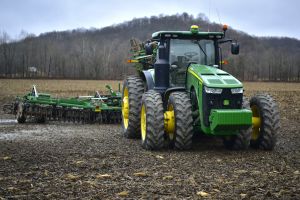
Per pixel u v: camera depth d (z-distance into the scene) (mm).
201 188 5523
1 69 87125
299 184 5668
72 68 88812
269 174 6285
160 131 8336
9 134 10953
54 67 92625
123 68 86125
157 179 6027
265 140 8312
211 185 5672
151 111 8367
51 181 5879
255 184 5703
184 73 9297
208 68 8656
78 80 52688
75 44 126812
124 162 7195
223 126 7574
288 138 10344
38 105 13523
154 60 10602
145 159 7484
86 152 8195
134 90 10164
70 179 5973
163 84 9250
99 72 84375
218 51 9539
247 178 6066
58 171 6527
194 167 6836
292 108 19250
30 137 10375
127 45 112062
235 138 8352
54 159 7461
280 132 11547
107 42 129000
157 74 9266
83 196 5160
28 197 5102
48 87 36844
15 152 8164
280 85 46844
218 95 7883
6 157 7523
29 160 7375
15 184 5707
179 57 9359
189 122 8172
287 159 7461
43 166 6871
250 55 107500
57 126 12914
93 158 7582
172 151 8320
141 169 6688
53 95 27953
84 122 13711
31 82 44844
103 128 12406
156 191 5371
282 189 5422
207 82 7961
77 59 90688
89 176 6199
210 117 7773
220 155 7887
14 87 35812
